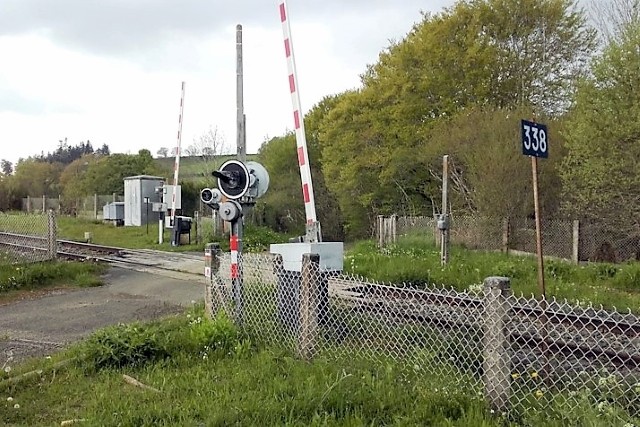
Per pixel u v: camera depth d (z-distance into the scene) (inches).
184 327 294.2
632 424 159.6
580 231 663.1
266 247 873.5
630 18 690.8
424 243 740.7
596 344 238.4
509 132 793.6
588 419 165.0
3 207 1887.3
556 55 1085.1
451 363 220.2
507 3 1076.5
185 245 854.5
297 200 1408.7
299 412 183.3
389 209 1195.3
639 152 605.9
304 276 238.4
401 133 1138.7
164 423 180.5
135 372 238.7
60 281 518.9
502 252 687.7
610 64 623.5
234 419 179.9
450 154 922.7
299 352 238.8
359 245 844.6
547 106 1073.5
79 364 247.4
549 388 199.6
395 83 1151.0
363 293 256.1
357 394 193.2
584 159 651.5
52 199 1777.8
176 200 894.4
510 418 178.4
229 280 288.8
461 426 171.6
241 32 398.0
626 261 605.6
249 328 271.9
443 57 1105.4
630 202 620.4
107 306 410.3
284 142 1499.8
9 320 365.7
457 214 901.8
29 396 213.9
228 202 284.7
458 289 450.0
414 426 172.6
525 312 231.0
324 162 1306.6
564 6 1067.9
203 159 1530.5
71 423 185.3
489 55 1068.5
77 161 2094.0
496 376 182.9
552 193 764.6
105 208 1342.3
